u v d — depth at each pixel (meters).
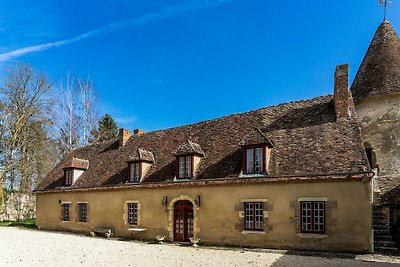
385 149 17.36
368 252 13.08
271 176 15.43
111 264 12.16
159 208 19.14
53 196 25.62
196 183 17.58
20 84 37.44
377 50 19.47
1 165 35.84
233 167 17.17
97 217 22.11
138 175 20.59
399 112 17.38
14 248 16.00
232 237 16.28
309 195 14.54
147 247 16.31
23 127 37.78
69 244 17.42
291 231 14.74
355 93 19.20
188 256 13.52
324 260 12.08
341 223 13.70
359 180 13.59
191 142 19.59
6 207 33.53
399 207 15.19
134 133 26.78
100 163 25.23
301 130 17.17
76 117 42.41
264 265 11.47
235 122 20.73
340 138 15.52
